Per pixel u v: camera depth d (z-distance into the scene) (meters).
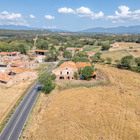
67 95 52.62
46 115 41.53
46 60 120.94
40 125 37.78
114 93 51.59
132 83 61.59
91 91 55.03
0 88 61.44
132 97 47.59
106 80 67.88
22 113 44.16
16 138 34.41
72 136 33.12
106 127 34.84
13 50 136.88
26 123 39.47
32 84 67.38
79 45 188.75
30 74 73.12
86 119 38.25
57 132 34.56
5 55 114.75
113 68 89.56
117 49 169.25
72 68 69.50
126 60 85.06
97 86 60.09
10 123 39.62
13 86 64.00
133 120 36.34
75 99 49.03
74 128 35.50
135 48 167.50
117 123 35.72
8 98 53.16
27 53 148.50
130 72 79.56
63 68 69.62
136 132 32.28
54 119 39.28
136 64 91.38
